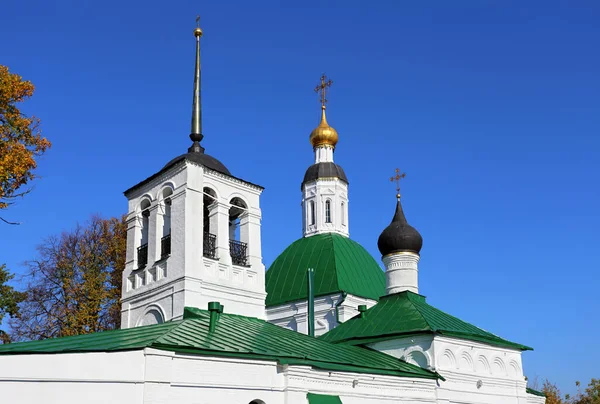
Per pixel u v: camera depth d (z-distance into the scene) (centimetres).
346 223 5372
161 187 3322
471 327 3269
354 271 4775
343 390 2416
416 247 3856
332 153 5609
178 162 3216
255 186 3497
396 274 3809
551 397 6819
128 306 3309
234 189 3406
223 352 2042
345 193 5434
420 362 2964
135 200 3469
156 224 3281
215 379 2009
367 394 2520
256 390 2103
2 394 1858
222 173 3341
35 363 1872
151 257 3256
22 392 1856
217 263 3180
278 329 2920
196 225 3141
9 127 3011
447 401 2888
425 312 3228
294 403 2188
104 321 4794
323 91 5747
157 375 1873
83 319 4600
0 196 2859
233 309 3181
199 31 3747
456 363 3012
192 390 1947
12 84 3027
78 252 4994
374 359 2811
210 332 2341
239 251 3347
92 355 1862
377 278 4878
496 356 3250
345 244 5016
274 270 4988
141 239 3428
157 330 2275
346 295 4522
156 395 1856
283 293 4769
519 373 3369
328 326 4531
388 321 3212
